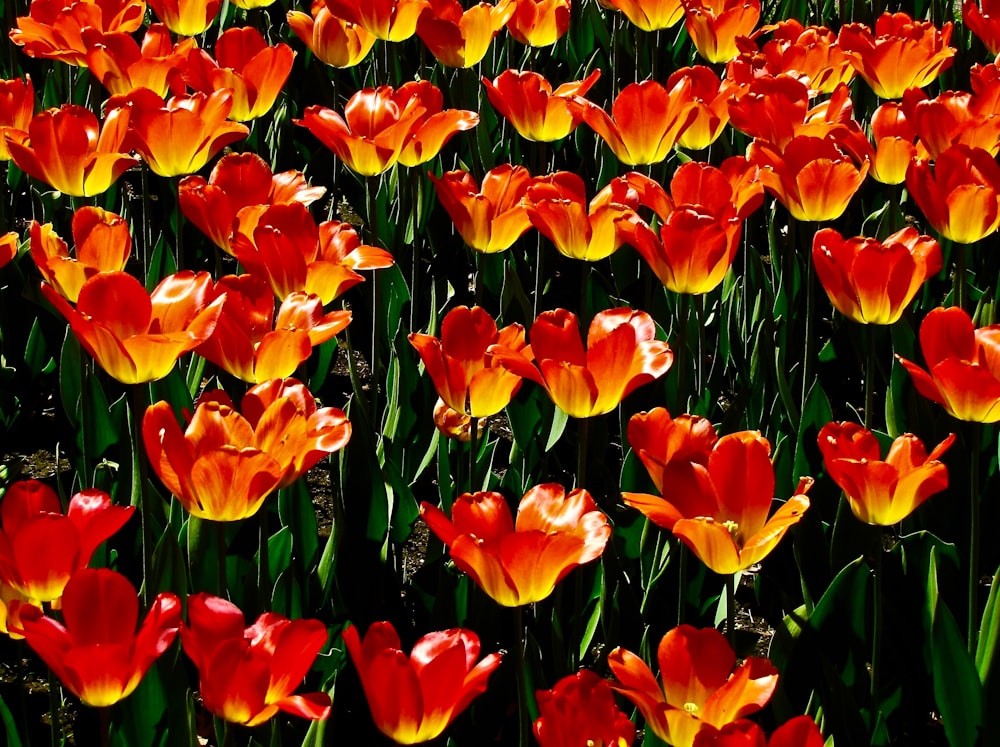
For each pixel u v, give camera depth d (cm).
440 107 213
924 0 318
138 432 175
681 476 167
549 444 207
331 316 179
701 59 283
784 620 185
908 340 214
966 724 180
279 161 257
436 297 232
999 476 203
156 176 268
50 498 163
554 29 234
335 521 192
